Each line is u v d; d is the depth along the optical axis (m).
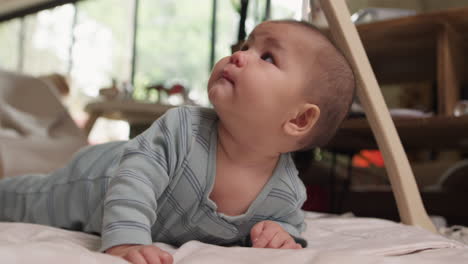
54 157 1.76
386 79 2.02
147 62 3.90
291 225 0.72
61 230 0.67
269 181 0.67
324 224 0.90
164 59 3.94
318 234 0.82
